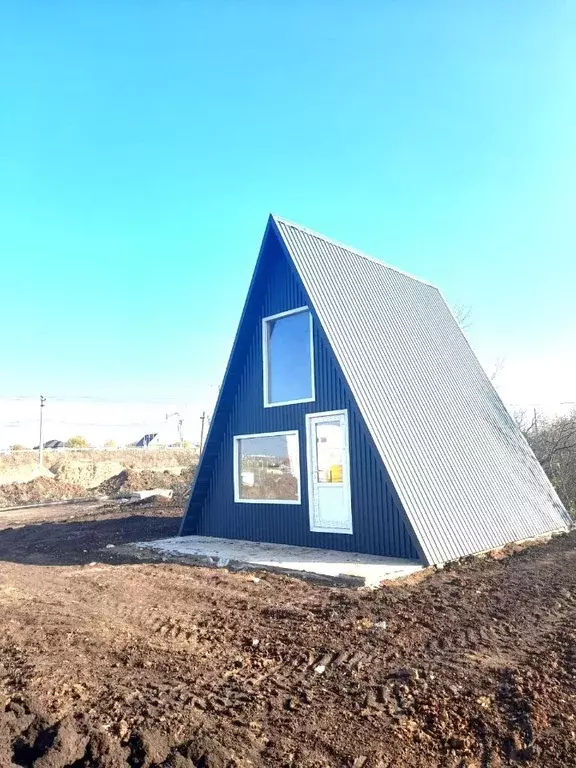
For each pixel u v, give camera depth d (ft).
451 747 13.55
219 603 25.80
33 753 12.62
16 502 96.02
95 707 15.10
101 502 87.76
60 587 29.55
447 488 36.14
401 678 17.25
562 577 29.58
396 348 41.96
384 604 25.03
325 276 41.01
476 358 51.03
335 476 37.40
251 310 43.45
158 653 19.49
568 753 13.07
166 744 13.07
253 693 16.37
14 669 17.67
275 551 36.94
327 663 18.62
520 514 40.24
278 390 41.88
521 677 16.92
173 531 49.73
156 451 185.26
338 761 12.87
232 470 44.70
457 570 31.37
